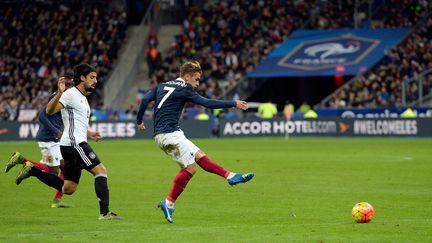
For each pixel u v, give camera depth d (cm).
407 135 13188
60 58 15450
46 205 4428
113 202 4581
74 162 3819
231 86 14800
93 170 3788
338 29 15850
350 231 3441
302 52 15275
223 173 3631
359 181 5788
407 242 3161
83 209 4247
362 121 13425
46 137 4466
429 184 5556
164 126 3697
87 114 3831
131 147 10712
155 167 7162
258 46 15500
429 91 13575
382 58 14725
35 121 12681
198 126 13600
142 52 15938
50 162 4478
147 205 4441
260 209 4244
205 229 3528
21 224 3691
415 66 14200
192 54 15412
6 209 4247
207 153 9225
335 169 6881
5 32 15988
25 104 14262
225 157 8500
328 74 14600
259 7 16025
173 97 3688
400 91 13912
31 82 15112
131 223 3725
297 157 8450
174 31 16562
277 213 4081
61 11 16275
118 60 15762
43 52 15650
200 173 6400
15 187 5356
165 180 5919
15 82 15088
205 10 16275
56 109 3728
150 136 13450
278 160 8019
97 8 16488
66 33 15900
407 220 3772
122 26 16025
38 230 3503
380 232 3409
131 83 15562
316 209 4225
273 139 12962
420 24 14975
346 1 16112
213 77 15125
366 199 4662
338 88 15750
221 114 14038
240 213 4091
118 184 5616
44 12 16300
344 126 13512
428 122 13088
